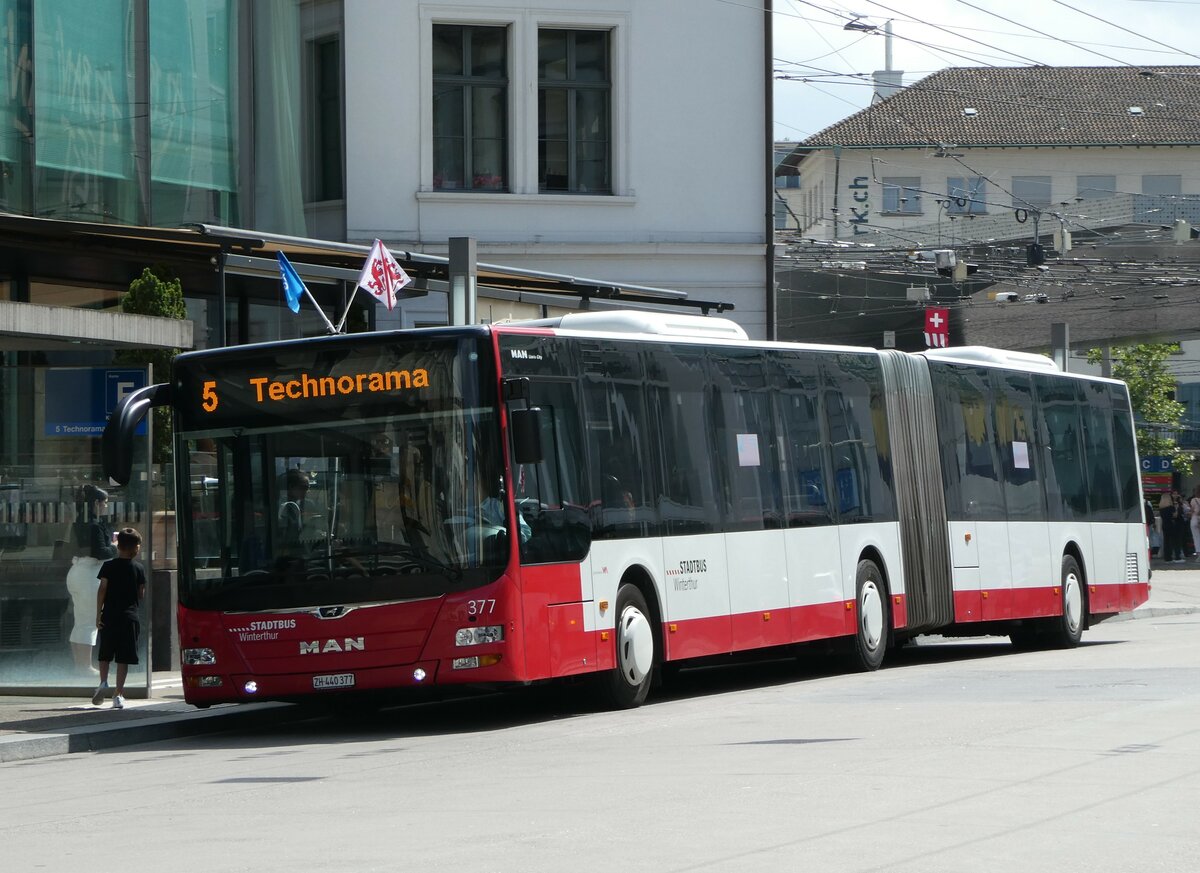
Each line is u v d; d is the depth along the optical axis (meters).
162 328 21.67
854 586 24.34
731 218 40.59
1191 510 66.31
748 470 22.22
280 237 26.33
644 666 19.91
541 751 15.74
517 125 39.22
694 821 10.95
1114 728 15.34
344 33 37.31
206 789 14.11
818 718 17.44
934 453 26.91
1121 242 59.38
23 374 21.61
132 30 30.39
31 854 10.91
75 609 21.58
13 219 25.30
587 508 19.09
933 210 102.12
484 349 17.97
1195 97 104.62
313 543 18.08
